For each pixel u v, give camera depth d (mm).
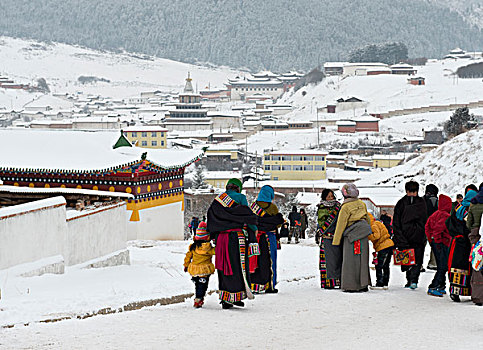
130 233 32531
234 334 11445
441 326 12328
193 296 15773
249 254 13922
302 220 41938
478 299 15062
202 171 154625
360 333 11648
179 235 35531
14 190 22281
